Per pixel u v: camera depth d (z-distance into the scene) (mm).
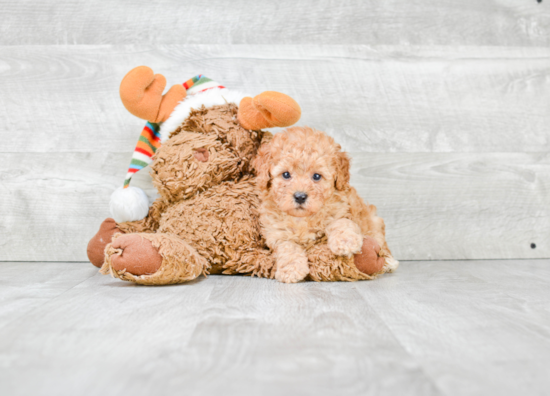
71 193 1995
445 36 2033
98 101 1987
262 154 1557
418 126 2033
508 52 2029
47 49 1977
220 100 1691
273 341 906
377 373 757
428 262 1979
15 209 1992
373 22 2014
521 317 1084
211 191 1614
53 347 870
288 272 1481
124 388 696
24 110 1981
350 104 2012
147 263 1371
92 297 1272
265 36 1995
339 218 1565
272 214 1577
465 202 2045
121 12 1982
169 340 909
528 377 749
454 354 846
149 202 1764
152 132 1716
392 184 2027
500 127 2027
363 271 1507
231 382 718
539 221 2027
